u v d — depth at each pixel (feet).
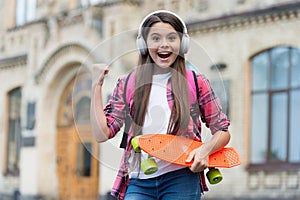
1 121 92.12
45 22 84.94
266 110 63.57
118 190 16.62
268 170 62.39
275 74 63.36
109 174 70.79
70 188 82.17
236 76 65.77
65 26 81.82
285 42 62.69
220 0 67.77
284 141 62.03
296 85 61.77
